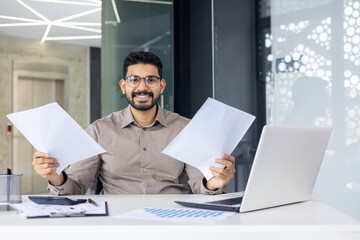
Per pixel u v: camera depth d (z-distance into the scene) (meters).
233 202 1.46
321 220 1.21
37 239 1.12
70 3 6.05
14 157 7.53
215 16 3.57
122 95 3.82
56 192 1.83
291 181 1.45
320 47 2.96
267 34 3.27
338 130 2.87
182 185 2.12
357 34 2.78
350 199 2.82
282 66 3.17
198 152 1.61
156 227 1.12
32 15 6.56
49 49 8.11
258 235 1.14
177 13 4.07
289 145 1.36
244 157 3.38
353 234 1.15
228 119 1.54
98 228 1.12
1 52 7.57
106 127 2.15
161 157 2.12
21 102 7.76
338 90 2.87
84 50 8.55
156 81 2.05
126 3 3.92
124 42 3.89
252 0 3.36
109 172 2.11
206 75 3.82
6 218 1.25
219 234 1.13
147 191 2.07
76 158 1.63
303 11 3.05
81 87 8.49
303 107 3.05
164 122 2.17
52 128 1.55
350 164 2.82
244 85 3.39
